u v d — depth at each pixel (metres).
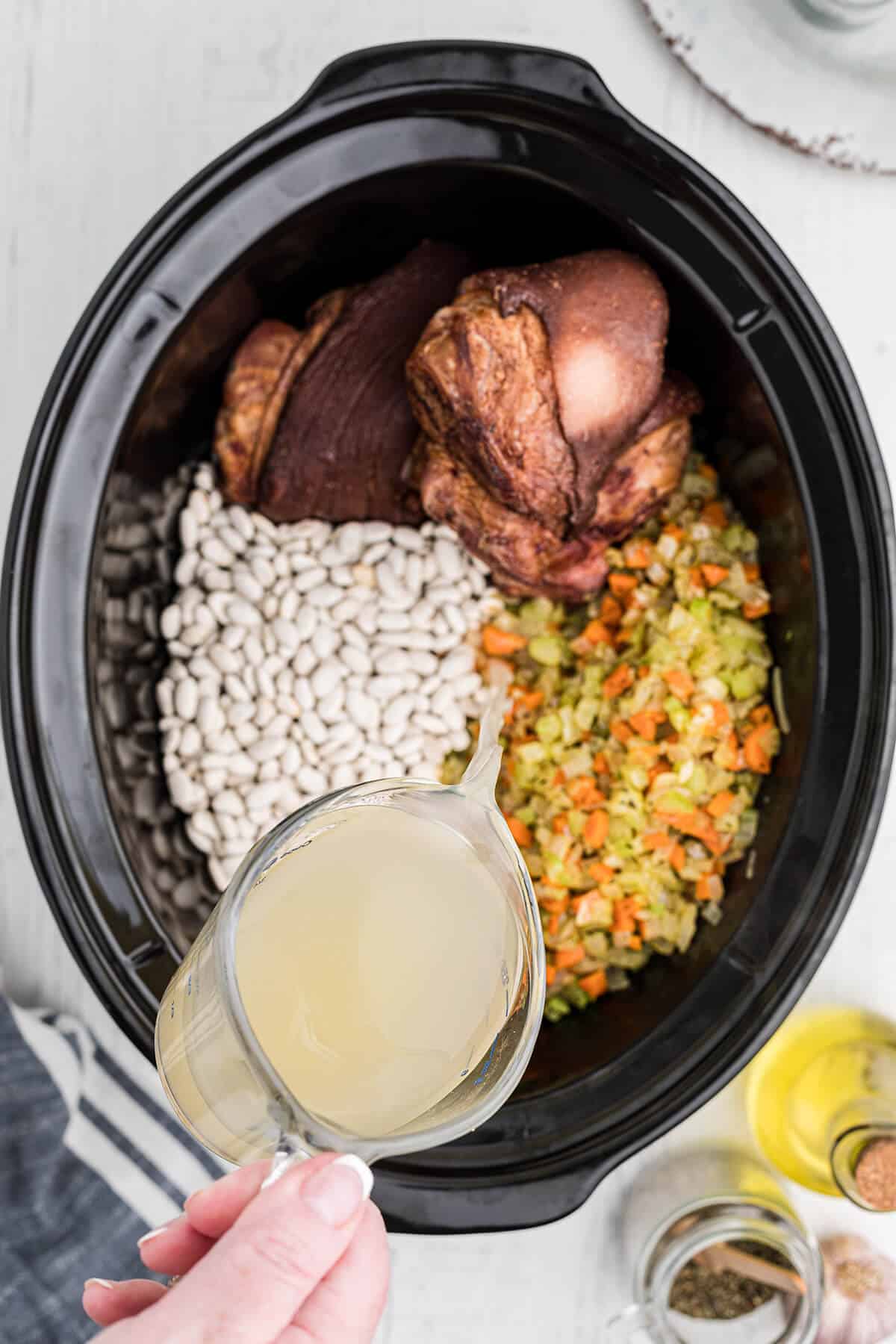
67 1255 1.20
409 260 1.21
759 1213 1.20
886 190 1.33
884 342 1.34
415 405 1.15
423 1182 0.99
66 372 1.00
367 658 1.27
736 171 1.33
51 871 0.98
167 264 1.01
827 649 1.07
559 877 1.22
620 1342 1.30
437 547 1.29
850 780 1.04
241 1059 0.66
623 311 1.09
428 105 1.01
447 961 0.74
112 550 1.07
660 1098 1.04
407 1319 1.31
